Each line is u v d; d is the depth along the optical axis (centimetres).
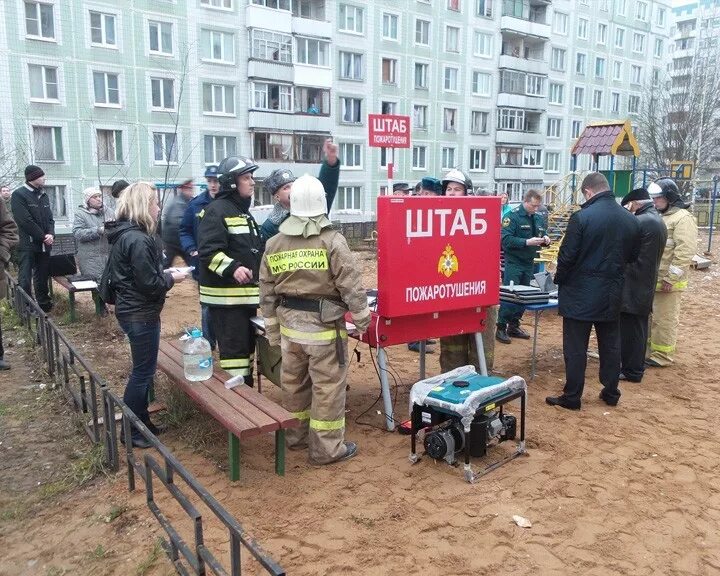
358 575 300
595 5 4959
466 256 474
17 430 473
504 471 405
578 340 511
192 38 2917
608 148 1741
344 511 355
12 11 2464
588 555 318
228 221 435
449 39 3931
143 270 401
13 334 750
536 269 1177
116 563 312
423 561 311
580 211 498
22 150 2223
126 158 2634
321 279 389
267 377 494
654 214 575
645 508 363
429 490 380
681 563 314
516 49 4484
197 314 903
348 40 3469
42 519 354
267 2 3150
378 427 479
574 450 438
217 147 3077
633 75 5450
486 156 4288
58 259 922
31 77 2544
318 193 388
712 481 398
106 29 2686
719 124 4625
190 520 345
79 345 702
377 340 456
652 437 464
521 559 313
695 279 1333
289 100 3278
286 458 425
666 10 5638
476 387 407
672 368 655
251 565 306
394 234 432
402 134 695
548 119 4759
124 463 414
